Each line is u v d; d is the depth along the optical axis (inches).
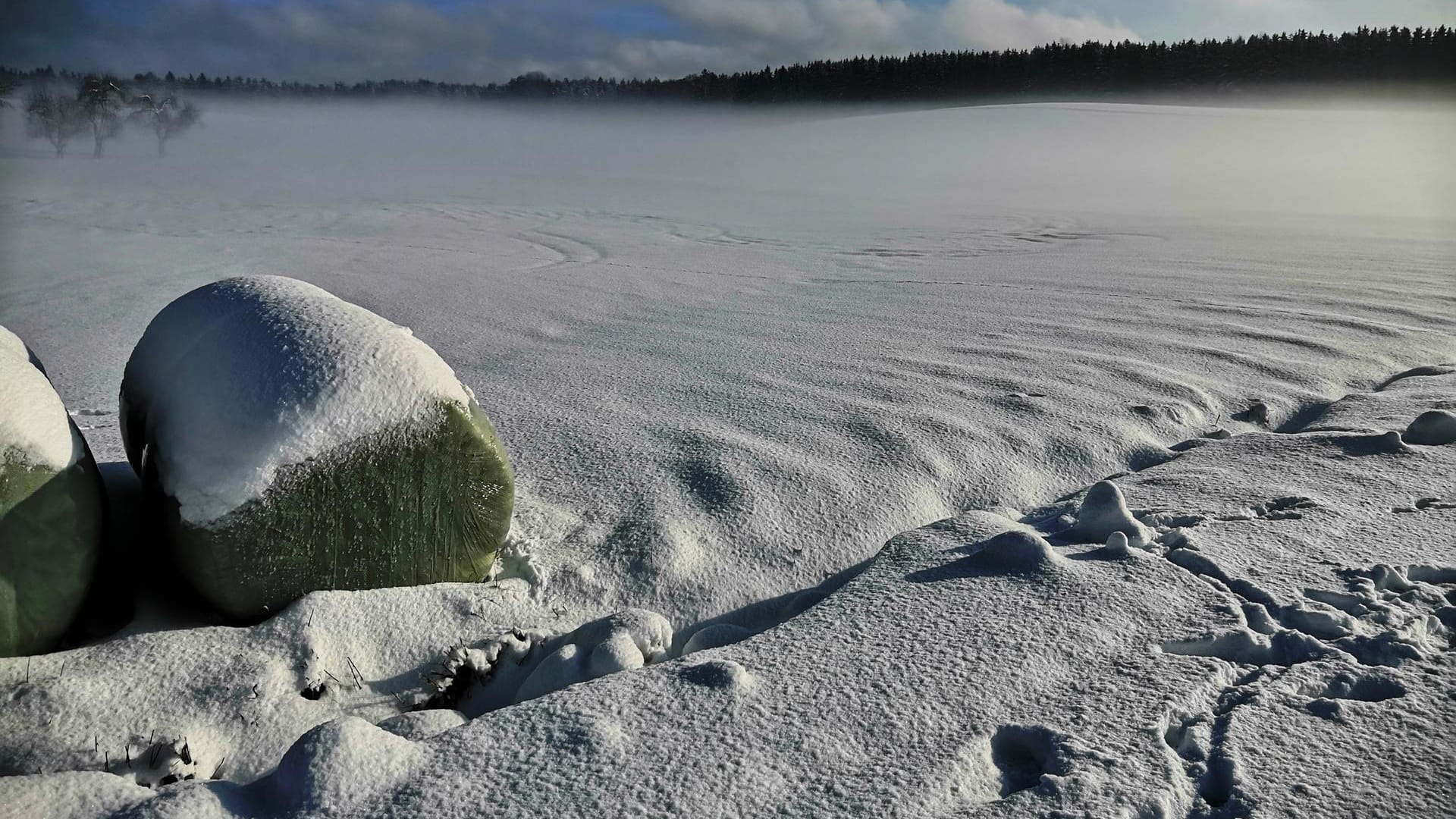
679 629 114.3
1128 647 90.8
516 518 134.3
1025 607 98.9
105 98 1526.8
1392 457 142.1
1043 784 71.2
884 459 155.3
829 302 322.3
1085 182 1125.7
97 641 102.9
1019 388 198.1
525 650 103.0
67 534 98.7
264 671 95.0
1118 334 251.8
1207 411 185.9
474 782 74.0
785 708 82.6
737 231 627.5
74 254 466.3
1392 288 320.5
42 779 75.8
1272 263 399.2
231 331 111.6
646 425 174.2
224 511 100.5
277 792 74.2
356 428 104.3
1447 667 85.3
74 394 209.2
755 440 163.9
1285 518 121.5
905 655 91.0
